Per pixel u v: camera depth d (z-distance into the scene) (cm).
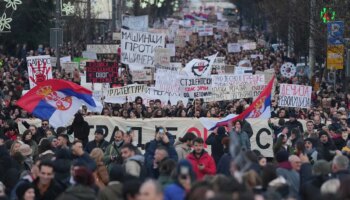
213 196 1320
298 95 3816
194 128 3416
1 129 3133
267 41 13288
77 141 2184
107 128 3422
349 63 4859
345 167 1981
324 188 1706
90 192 1783
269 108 3266
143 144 3422
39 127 3366
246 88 4084
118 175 1881
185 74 4459
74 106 3091
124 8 13512
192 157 2286
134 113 3500
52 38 5688
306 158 2127
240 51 9750
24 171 2136
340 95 5144
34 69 4019
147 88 4147
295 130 2827
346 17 5747
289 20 8000
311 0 6575
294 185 2073
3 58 7856
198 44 12038
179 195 1708
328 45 5288
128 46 4775
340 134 2970
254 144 3372
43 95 3073
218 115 3694
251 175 1700
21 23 9750
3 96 4750
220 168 2252
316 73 7331
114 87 4141
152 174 2338
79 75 5150
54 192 1950
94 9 11469
